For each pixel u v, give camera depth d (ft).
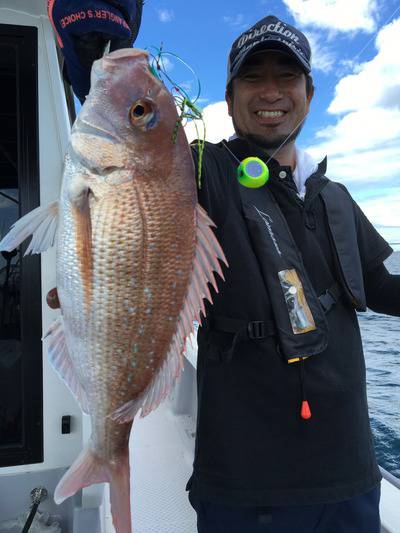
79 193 3.28
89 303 3.36
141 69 3.31
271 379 4.21
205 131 3.53
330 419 4.30
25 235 3.34
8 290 5.52
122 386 3.47
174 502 7.55
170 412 11.02
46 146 5.50
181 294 3.47
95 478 3.50
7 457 5.51
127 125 3.25
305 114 5.18
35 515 5.72
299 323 4.23
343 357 4.52
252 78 5.00
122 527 3.41
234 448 4.13
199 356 4.57
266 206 4.59
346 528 4.37
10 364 5.57
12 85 5.56
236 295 4.29
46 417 5.56
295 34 4.94
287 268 4.35
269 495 4.05
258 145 5.19
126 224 3.32
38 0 5.37
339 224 4.87
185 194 3.42
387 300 5.63
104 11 3.63
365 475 4.39
